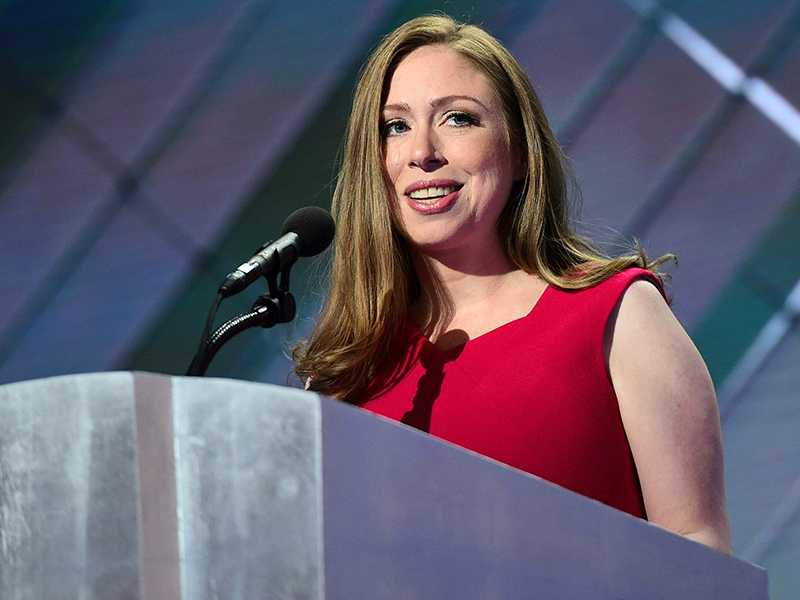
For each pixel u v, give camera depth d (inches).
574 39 572.4
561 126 566.9
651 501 195.6
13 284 577.3
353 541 110.1
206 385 113.0
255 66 579.2
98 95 582.6
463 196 225.3
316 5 573.3
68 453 111.7
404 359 227.6
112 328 579.2
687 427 195.6
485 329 224.8
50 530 110.8
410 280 240.7
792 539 548.7
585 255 231.5
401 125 234.8
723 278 569.6
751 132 571.8
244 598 107.9
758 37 570.3
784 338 565.6
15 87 579.5
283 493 109.4
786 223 569.0
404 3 571.5
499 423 203.9
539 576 124.4
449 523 118.0
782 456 557.3
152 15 579.5
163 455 111.4
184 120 581.6
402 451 116.0
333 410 111.5
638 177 567.8
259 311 187.0
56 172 581.3
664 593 137.6
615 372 205.9
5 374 576.4
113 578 107.3
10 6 576.1
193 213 581.0
